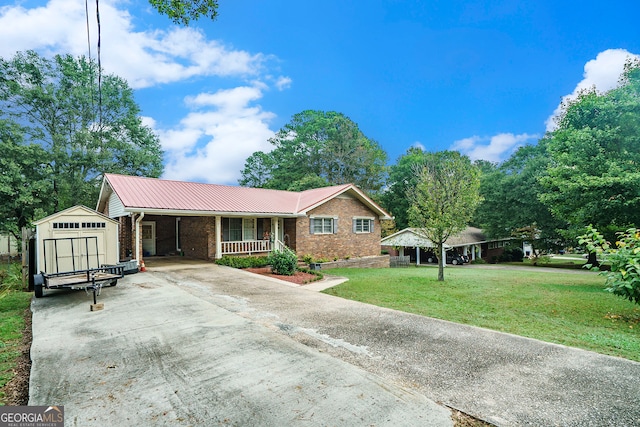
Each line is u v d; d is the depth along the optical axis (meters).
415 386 3.33
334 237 18.31
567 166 12.88
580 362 3.94
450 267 22.75
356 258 19.12
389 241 28.53
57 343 4.51
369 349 4.38
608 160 11.39
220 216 14.27
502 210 29.55
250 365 3.76
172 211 12.23
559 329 5.91
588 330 5.88
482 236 33.03
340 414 2.79
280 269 11.87
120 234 14.66
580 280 13.76
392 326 5.45
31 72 23.58
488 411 2.87
